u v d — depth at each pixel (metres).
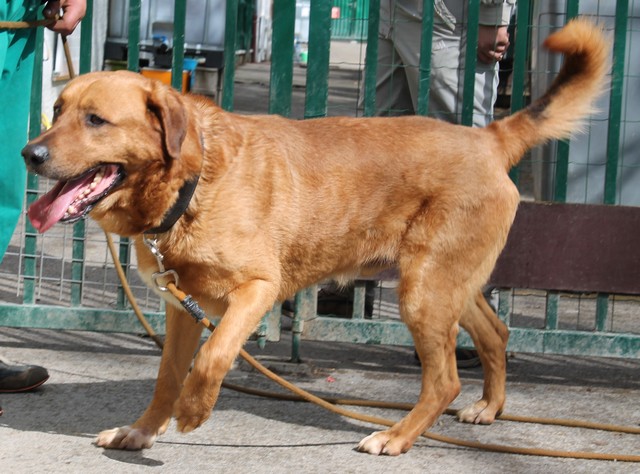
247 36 21.28
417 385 4.76
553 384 4.85
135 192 3.48
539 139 4.07
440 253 3.90
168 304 3.81
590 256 4.82
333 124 4.00
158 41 10.11
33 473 3.50
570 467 3.79
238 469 3.63
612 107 4.84
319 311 5.30
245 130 3.75
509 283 4.84
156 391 3.83
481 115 5.28
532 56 6.22
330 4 4.75
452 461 3.81
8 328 5.37
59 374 4.61
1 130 4.04
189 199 3.52
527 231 4.79
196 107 3.66
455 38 5.22
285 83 4.84
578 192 6.30
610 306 6.31
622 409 4.50
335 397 4.52
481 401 4.32
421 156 3.92
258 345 5.05
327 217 3.87
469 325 4.26
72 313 5.04
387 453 3.82
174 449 3.79
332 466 3.70
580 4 6.09
